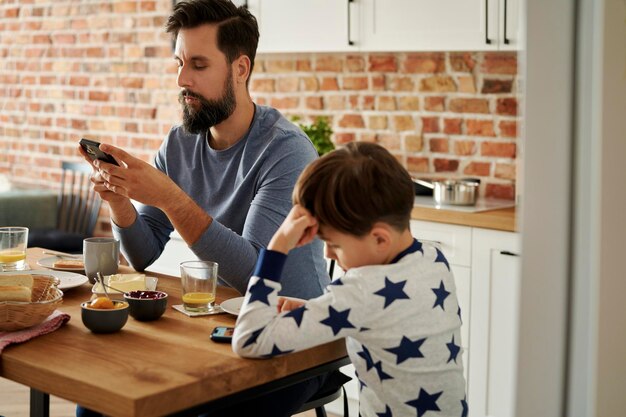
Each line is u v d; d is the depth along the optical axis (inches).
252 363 56.4
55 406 136.0
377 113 157.8
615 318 36.8
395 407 58.3
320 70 164.9
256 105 88.5
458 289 123.8
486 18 128.3
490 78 143.3
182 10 83.4
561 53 35.6
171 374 53.6
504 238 118.2
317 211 57.2
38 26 213.9
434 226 126.4
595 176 35.6
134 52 195.0
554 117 35.8
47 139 214.7
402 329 55.9
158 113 191.9
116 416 50.0
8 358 57.1
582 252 36.2
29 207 192.1
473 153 146.6
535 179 36.4
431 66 149.9
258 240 79.4
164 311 68.4
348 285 55.7
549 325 36.7
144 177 74.1
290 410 73.0
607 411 37.1
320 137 149.9
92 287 80.3
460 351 59.8
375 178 55.9
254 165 83.6
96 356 57.5
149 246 88.3
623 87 36.3
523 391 37.4
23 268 87.5
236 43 84.0
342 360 64.0
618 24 35.8
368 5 141.2
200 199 89.2
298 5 149.7
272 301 56.9
